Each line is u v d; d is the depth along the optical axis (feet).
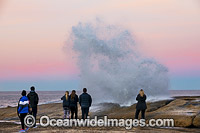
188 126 43.47
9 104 216.13
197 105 51.13
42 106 79.61
